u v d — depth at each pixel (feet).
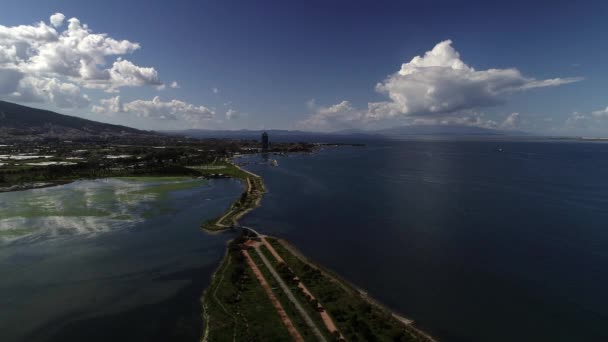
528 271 205.16
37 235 268.21
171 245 248.93
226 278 187.52
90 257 225.97
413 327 148.56
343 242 255.09
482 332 147.33
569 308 165.78
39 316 159.02
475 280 193.98
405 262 218.79
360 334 136.46
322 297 165.99
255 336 135.44
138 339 142.20
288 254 223.30
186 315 158.51
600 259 221.25
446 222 304.30
